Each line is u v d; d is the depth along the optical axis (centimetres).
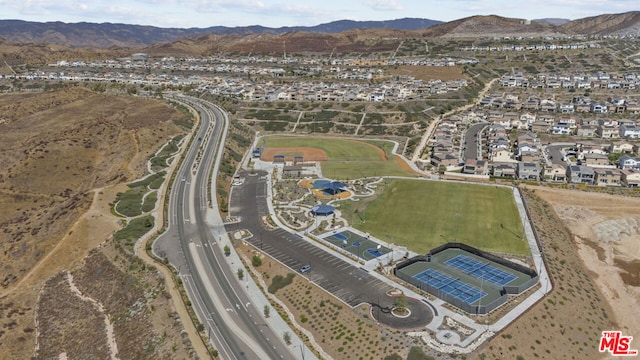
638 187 17062
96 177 19162
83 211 14750
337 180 18262
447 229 13588
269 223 14325
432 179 18062
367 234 13462
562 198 16412
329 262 11869
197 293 10619
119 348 9206
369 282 10862
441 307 9788
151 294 10488
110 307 10594
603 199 16200
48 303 11219
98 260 12312
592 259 12950
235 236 13462
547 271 11219
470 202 15550
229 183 18175
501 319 9269
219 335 9156
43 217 15212
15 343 10062
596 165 19075
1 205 16888
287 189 17362
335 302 10081
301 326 9544
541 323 9262
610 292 11362
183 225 14112
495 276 11044
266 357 8550
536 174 17962
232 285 10994
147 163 19450
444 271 11325
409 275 11094
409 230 13612
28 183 18162
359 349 8650
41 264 12619
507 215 14512
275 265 11819
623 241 13938
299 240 13162
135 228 13612
